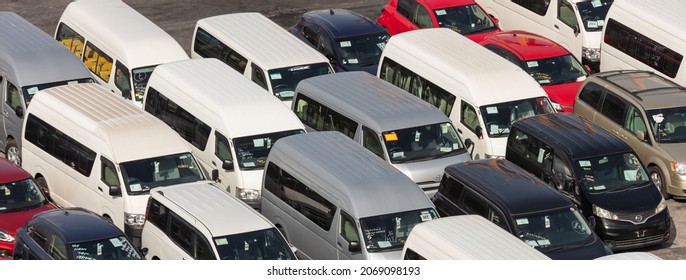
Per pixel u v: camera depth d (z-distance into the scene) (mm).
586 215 36250
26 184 35594
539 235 33062
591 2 49688
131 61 42688
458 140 38469
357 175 33469
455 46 43312
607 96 42062
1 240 33906
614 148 37375
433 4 49656
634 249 36438
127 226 34750
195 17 55438
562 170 37094
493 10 54000
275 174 35719
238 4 57312
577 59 46469
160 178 35406
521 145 38656
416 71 42594
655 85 41938
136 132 36125
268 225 31719
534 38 47188
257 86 39844
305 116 40656
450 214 35188
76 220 32312
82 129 36625
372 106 38812
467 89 40344
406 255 31078
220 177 37750
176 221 32188
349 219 32406
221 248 30875
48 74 40719
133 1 57219
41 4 56656
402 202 32750
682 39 45125
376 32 47094
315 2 58000
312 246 33969
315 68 43125
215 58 43469
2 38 42219
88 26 44906
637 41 47000
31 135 38844
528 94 40625
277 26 45938
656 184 40031
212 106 38156
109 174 35438
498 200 33625
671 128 40219
